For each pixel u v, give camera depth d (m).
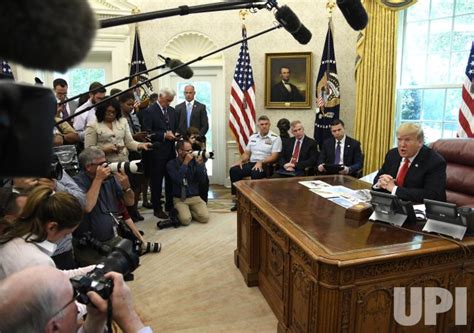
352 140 4.17
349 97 5.04
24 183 1.54
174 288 2.59
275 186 2.81
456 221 1.67
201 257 3.10
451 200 2.88
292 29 1.56
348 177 3.16
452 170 2.98
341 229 1.82
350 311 1.55
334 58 4.74
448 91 4.22
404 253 1.54
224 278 2.74
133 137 3.82
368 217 2.00
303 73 5.09
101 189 2.48
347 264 1.47
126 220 2.79
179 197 3.95
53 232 1.34
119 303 0.73
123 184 2.61
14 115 0.27
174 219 3.85
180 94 5.55
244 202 2.68
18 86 0.27
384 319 1.62
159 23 5.16
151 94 4.77
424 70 4.45
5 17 0.28
